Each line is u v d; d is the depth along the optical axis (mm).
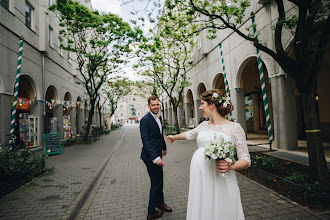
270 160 4977
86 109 24969
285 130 7641
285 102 7680
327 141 9117
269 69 8266
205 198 1727
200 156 1832
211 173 1757
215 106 1848
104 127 28906
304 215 2896
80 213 3258
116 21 11875
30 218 3156
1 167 4754
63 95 16156
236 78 10602
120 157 8414
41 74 12133
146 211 3291
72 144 13383
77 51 13352
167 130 19500
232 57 10883
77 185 4793
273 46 7914
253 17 7344
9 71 8992
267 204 3291
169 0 5645
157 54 14172
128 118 75562
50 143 9367
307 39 3793
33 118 11320
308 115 3832
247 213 3035
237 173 5051
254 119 15469
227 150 1510
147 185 4629
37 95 11750
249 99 16047
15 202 3789
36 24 11719
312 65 3811
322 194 3045
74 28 12695
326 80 9062
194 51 17219
